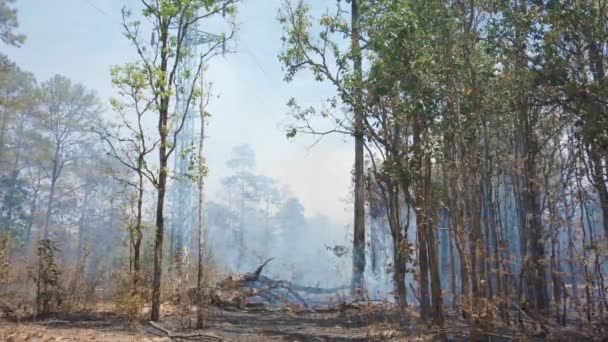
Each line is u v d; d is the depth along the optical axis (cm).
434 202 1171
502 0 1096
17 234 3619
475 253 955
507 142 1709
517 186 1569
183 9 1432
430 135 1141
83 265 1599
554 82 1110
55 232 4403
